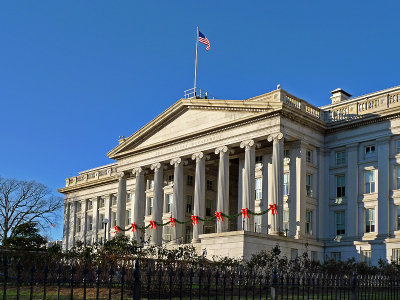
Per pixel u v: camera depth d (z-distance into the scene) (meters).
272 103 51.59
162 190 64.50
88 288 28.78
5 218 82.75
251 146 53.62
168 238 66.38
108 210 85.44
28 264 30.81
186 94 64.19
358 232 52.09
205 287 24.45
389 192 50.38
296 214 52.16
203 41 64.94
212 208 67.38
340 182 54.75
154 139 65.94
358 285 21.33
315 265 44.69
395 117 50.78
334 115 56.53
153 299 24.05
